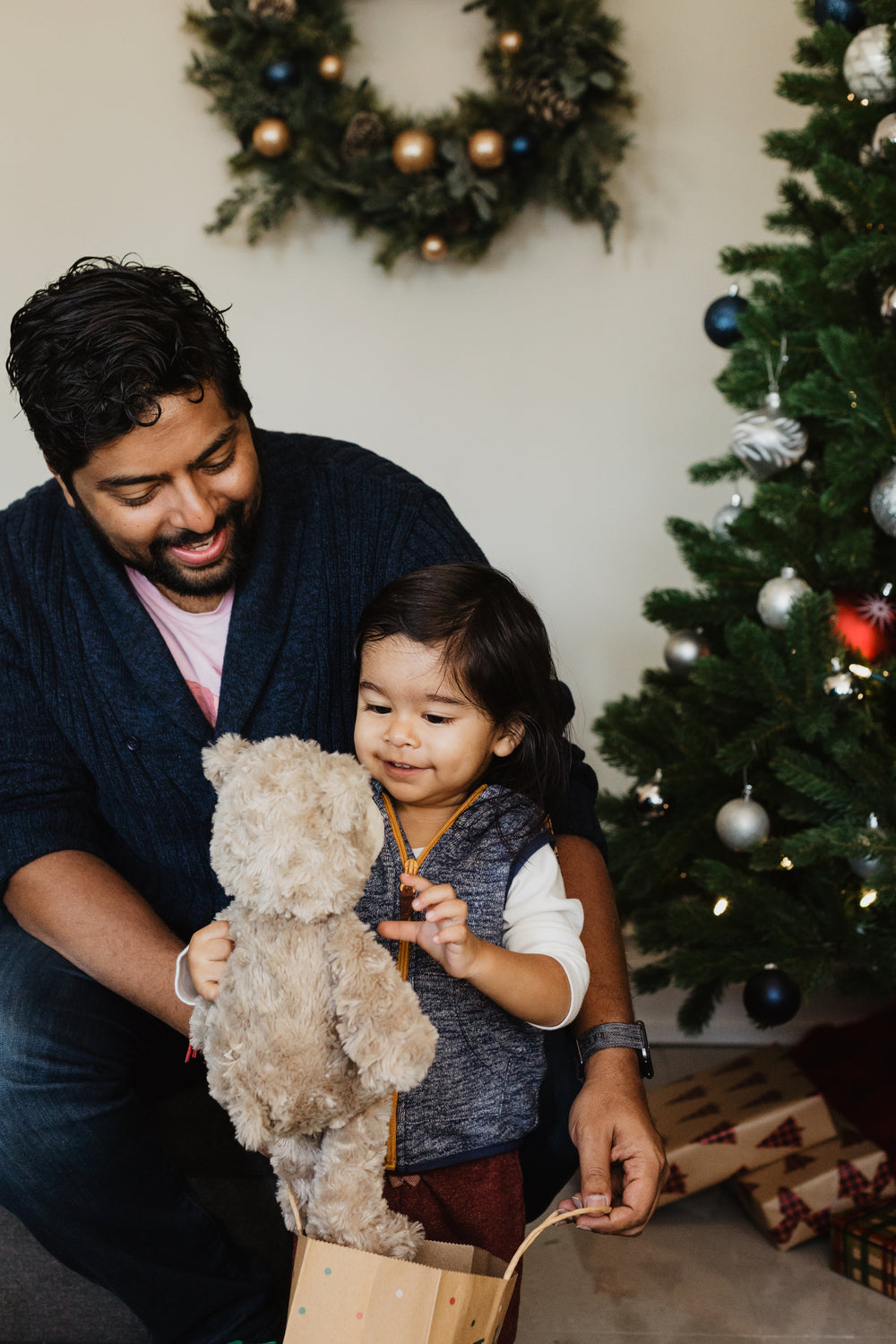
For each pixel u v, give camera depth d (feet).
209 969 2.89
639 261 8.05
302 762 2.88
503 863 3.46
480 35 7.73
